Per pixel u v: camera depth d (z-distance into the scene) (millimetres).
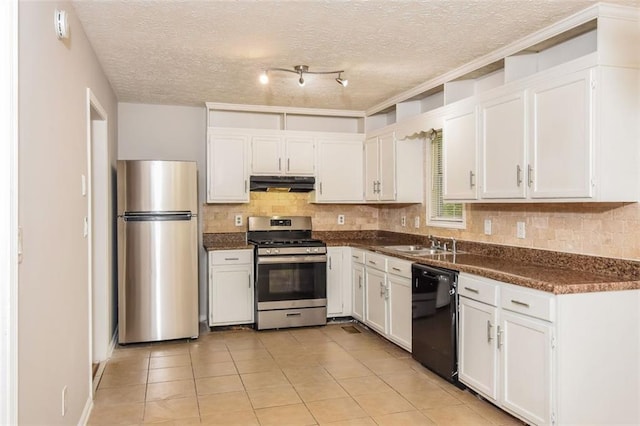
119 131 4957
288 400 3070
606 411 2471
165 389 3256
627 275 2617
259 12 2660
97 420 2781
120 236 4215
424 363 3594
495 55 3334
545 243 3197
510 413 2719
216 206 5273
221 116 5250
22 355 1650
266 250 4820
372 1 2520
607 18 2525
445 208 4484
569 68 2625
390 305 4215
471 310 3064
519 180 2990
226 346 4285
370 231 5816
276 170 5188
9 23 1529
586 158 2523
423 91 4258
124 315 4230
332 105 5160
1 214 1510
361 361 3848
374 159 5215
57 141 2166
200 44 3176
